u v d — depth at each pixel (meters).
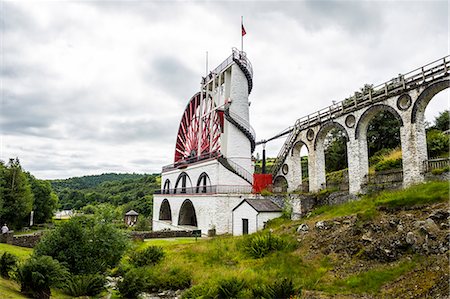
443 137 25.30
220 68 38.59
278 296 10.85
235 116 34.19
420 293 9.23
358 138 22.42
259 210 23.08
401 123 19.44
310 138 27.45
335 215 17.95
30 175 48.75
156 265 16.36
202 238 25.81
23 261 12.92
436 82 17.41
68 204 93.00
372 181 21.69
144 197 78.62
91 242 14.09
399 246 11.90
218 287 11.90
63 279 12.08
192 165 36.69
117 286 13.52
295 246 15.76
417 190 15.37
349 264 12.59
